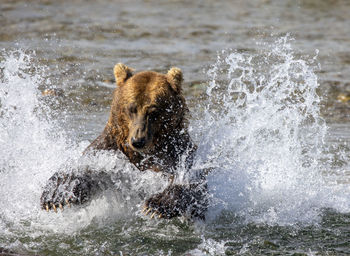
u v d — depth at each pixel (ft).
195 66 75.10
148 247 27.96
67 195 30.94
